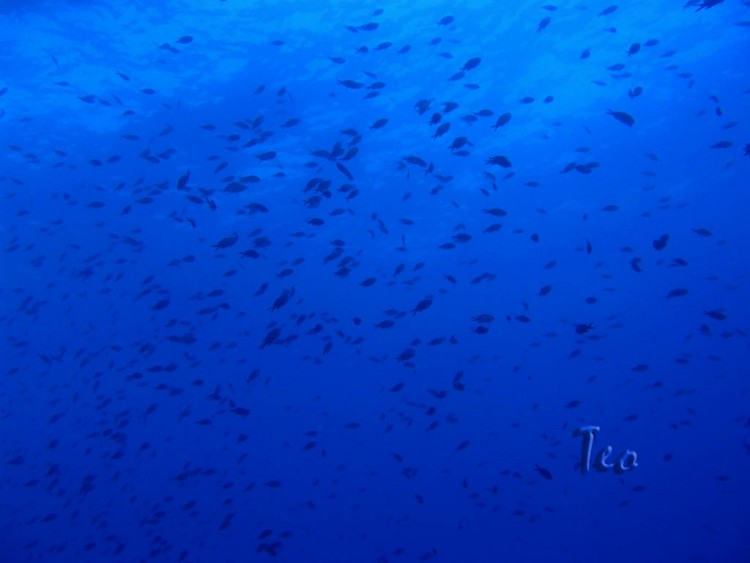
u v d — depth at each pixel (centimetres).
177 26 1297
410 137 1711
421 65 1456
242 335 2181
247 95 1491
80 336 2294
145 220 1934
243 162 1725
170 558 1756
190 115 1544
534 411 2591
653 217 2189
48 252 2011
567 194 2048
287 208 1950
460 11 1302
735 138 1856
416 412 2422
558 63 1490
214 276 2161
